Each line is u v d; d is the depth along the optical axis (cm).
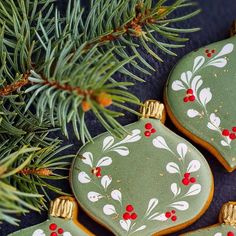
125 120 35
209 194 34
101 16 29
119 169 34
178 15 37
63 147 32
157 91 36
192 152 34
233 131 34
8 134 31
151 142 34
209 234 33
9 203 24
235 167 34
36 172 29
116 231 34
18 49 29
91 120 36
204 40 37
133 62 31
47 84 27
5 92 29
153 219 34
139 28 29
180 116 34
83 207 34
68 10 29
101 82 24
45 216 35
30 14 32
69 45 28
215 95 34
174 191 34
